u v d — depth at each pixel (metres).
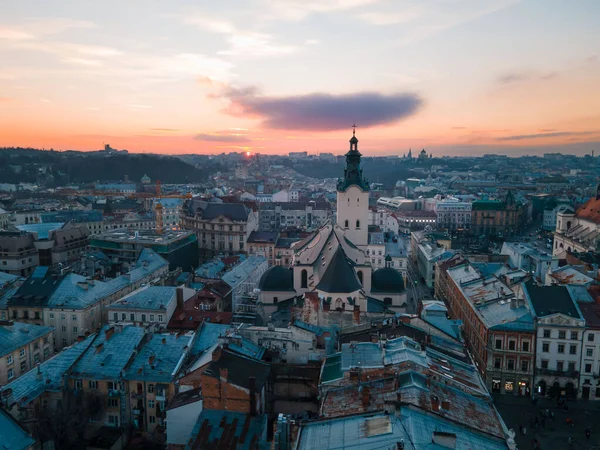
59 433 79.38
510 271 153.88
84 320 124.56
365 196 168.75
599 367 107.44
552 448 90.56
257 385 74.75
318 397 72.44
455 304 153.25
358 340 91.06
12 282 145.00
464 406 63.41
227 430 69.56
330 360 80.38
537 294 116.81
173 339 96.69
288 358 93.00
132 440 85.94
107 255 199.88
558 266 177.38
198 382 80.81
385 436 52.53
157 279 151.88
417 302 187.50
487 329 113.69
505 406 106.69
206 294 130.50
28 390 84.81
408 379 65.44
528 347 110.56
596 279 134.00
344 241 140.00
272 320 123.50
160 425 86.81
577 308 111.44
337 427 57.31
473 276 150.75
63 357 93.31
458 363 78.81
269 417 76.06
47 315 125.81
